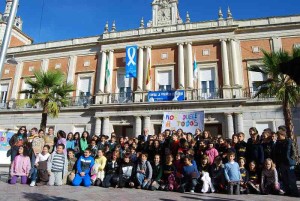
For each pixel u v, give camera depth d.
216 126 17.00
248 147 7.47
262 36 17.64
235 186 6.71
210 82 17.73
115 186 7.58
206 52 18.17
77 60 21.09
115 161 7.95
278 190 6.63
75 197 5.54
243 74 17.28
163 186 7.25
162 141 8.45
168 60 18.77
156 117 16.92
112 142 9.45
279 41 17.27
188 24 18.84
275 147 6.89
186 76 17.97
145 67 18.92
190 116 15.24
